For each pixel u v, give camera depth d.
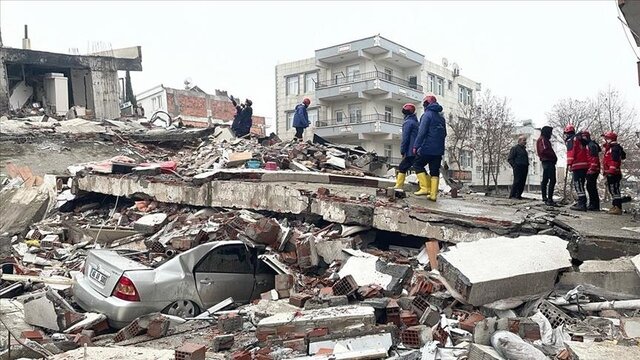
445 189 16.47
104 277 7.15
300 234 9.21
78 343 5.97
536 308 5.91
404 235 9.56
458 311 6.05
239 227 9.91
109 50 32.41
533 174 55.34
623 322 5.06
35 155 18.80
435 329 5.31
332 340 5.19
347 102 42.78
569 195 23.06
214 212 12.16
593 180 11.38
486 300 6.01
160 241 10.24
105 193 14.66
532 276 6.21
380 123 40.03
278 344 5.41
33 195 14.99
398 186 11.37
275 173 12.75
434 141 10.44
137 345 5.96
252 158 15.27
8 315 7.36
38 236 12.59
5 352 5.45
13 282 8.97
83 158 19.23
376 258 7.95
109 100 30.48
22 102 28.30
